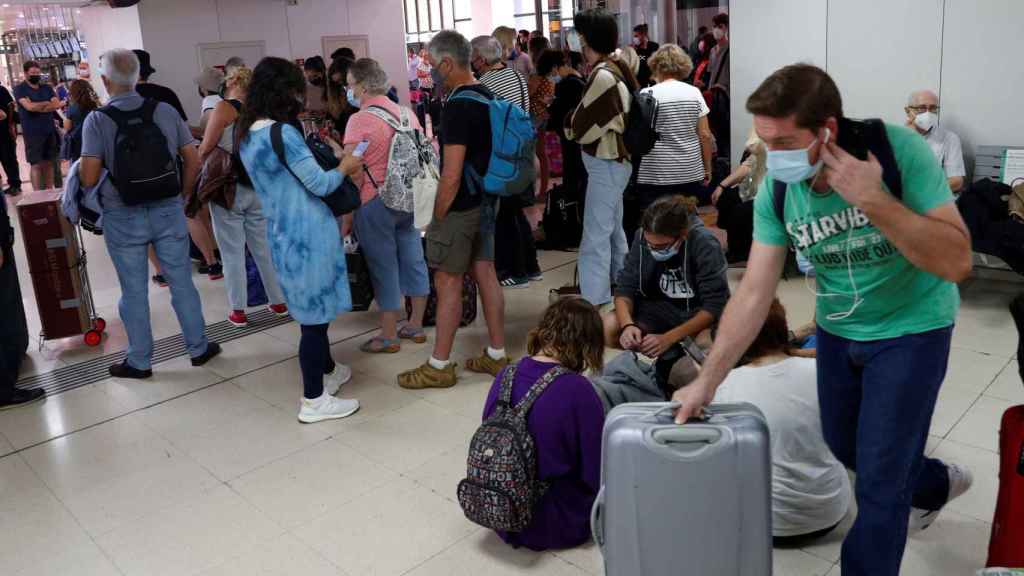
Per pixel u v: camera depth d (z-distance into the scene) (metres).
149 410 4.11
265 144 3.51
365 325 5.18
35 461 3.64
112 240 4.32
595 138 4.56
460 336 4.86
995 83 5.06
